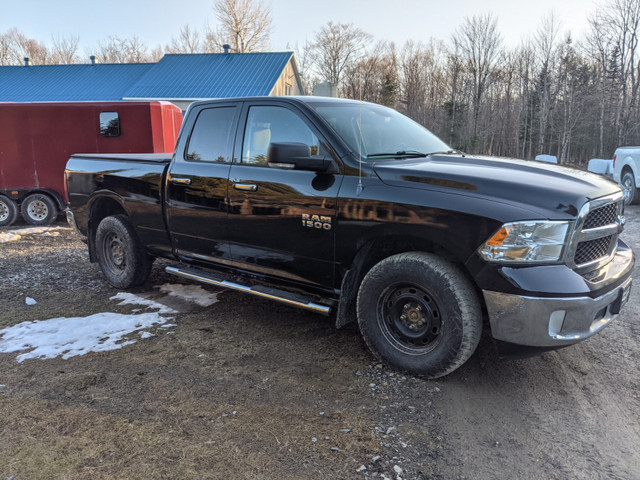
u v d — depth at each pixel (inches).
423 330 125.7
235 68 1083.9
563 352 146.5
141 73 1127.0
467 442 102.7
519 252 109.1
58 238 351.3
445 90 1994.3
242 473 91.8
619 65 1649.9
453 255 122.0
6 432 105.7
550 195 112.5
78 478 90.3
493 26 1812.3
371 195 127.6
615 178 469.7
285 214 145.3
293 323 170.9
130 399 119.6
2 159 397.7
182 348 150.1
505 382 127.6
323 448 99.5
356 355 143.7
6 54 2388.0
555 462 96.7
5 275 238.4
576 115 1667.1
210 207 166.2
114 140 401.1
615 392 123.6
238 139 162.2
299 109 148.2
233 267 167.5
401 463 95.3
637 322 169.3
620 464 96.0
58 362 141.2
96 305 193.2
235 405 116.3
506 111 1972.2
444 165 135.5
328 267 140.3
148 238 195.2
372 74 2005.4
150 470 92.7
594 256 121.6
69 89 1082.7
